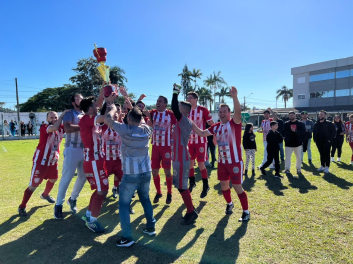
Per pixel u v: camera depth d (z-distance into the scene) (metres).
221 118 4.14
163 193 5.70
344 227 3.73
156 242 3.40
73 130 3.80
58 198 4.16
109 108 3.65
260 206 4.64
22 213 4.34
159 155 4.98
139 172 3.28
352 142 8.59
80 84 44.38
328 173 7.17
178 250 3.18
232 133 4.02
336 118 9.00
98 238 3.55
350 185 5.88
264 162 7.95
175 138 3.99
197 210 4.55
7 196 5.49
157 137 4.91
